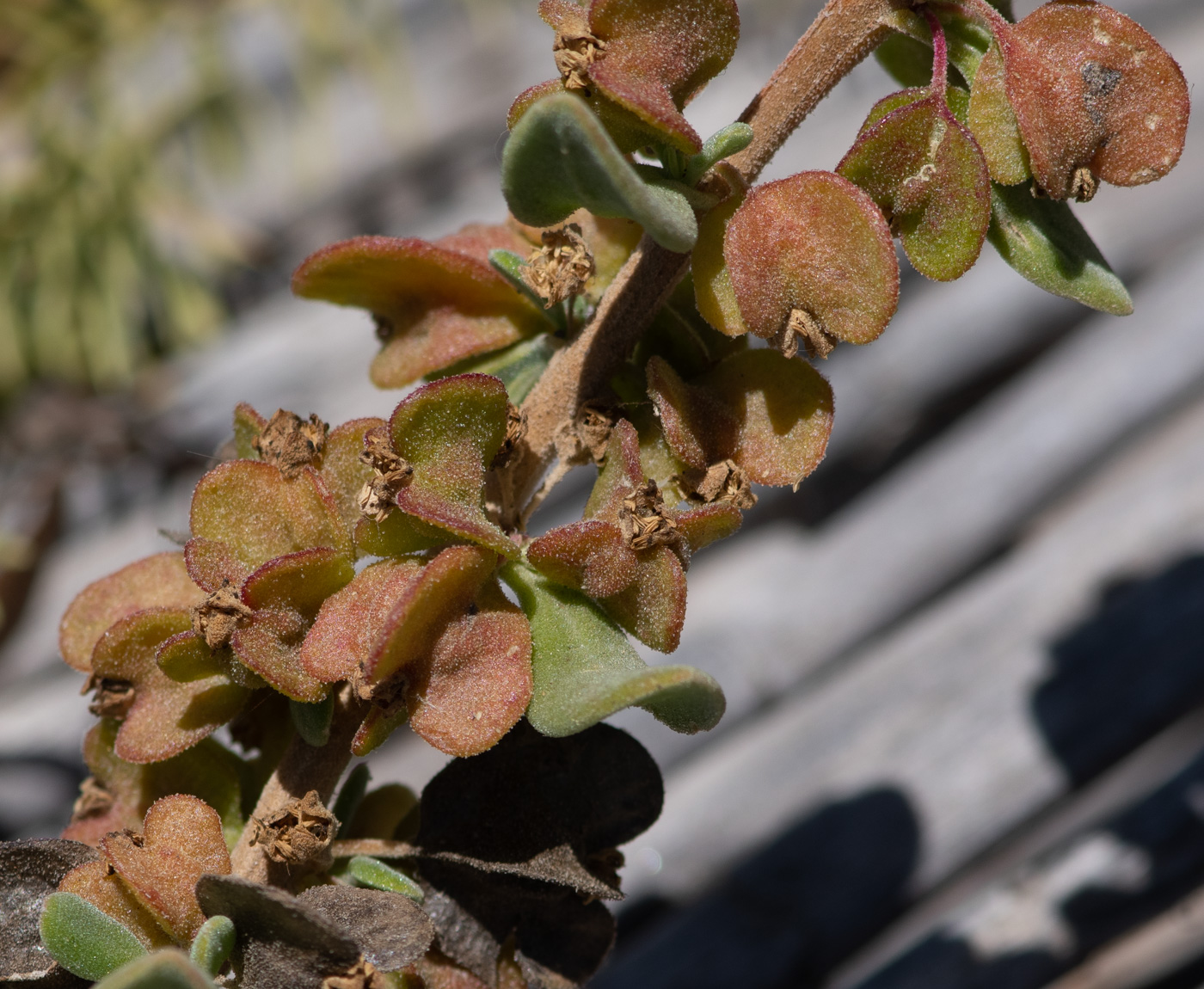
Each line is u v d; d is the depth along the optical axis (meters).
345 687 0.21
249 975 0.20
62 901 0.20
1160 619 0.38
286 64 0.63
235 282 0.64
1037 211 0.22
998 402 0.49
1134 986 0.33
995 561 0.45
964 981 0.33
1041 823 0.38
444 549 0.21
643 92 0.20
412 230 0.64
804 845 0.35
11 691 0.50
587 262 0.22
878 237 0.20
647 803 0.22
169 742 0.21
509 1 0.65
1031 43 0.21
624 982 0.33
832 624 0.42
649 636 0.21
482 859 0.21
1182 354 0.46
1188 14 0.59
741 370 0.22
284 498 0.21
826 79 0.22
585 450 0.22
